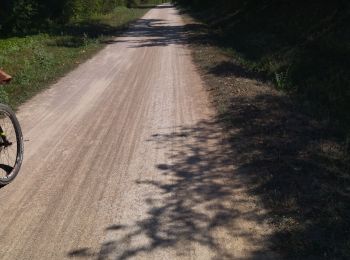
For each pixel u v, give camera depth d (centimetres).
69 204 465
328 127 700
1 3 2284
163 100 898
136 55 1562
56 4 2953
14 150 613
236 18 2714
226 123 725
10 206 464
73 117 786
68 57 1516
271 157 568
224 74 1155
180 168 553
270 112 773
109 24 3127
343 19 1462
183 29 2647
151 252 379
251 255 370
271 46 1588
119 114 802
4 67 1221
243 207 448
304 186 481
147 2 9669
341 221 409
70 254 379
